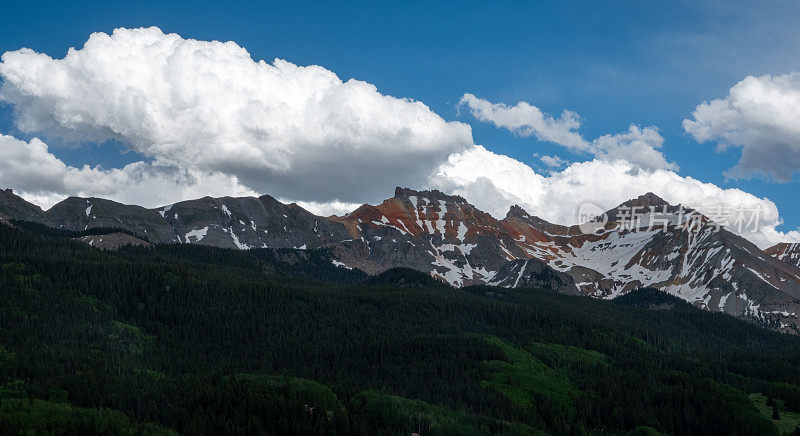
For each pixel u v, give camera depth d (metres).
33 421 194.25
